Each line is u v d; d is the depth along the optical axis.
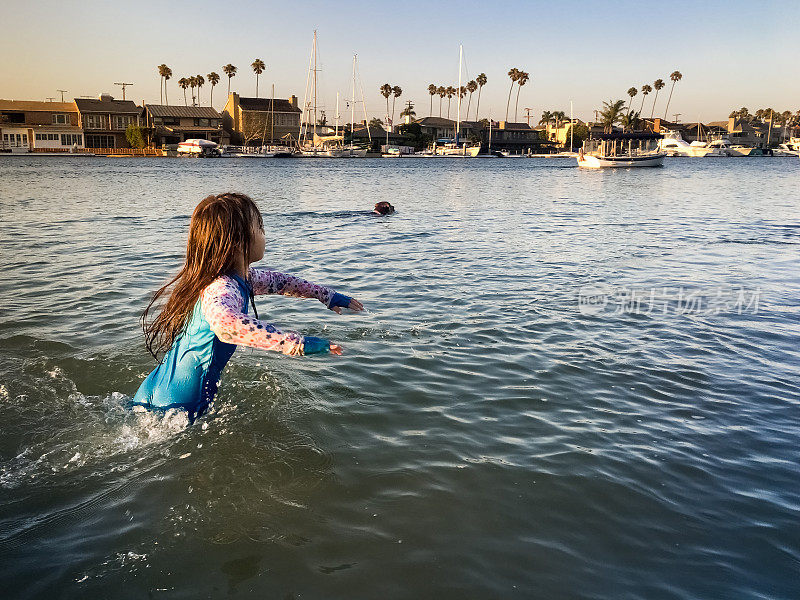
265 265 10.30
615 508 3.33
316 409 4.42
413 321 6.86
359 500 3.32
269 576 2.71
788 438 4.21
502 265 10.46
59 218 17.33
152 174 50.62
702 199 27.61
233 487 3.38
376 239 13.71
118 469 3.54
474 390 4.93
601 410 4.61
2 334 5.93
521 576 2.78
